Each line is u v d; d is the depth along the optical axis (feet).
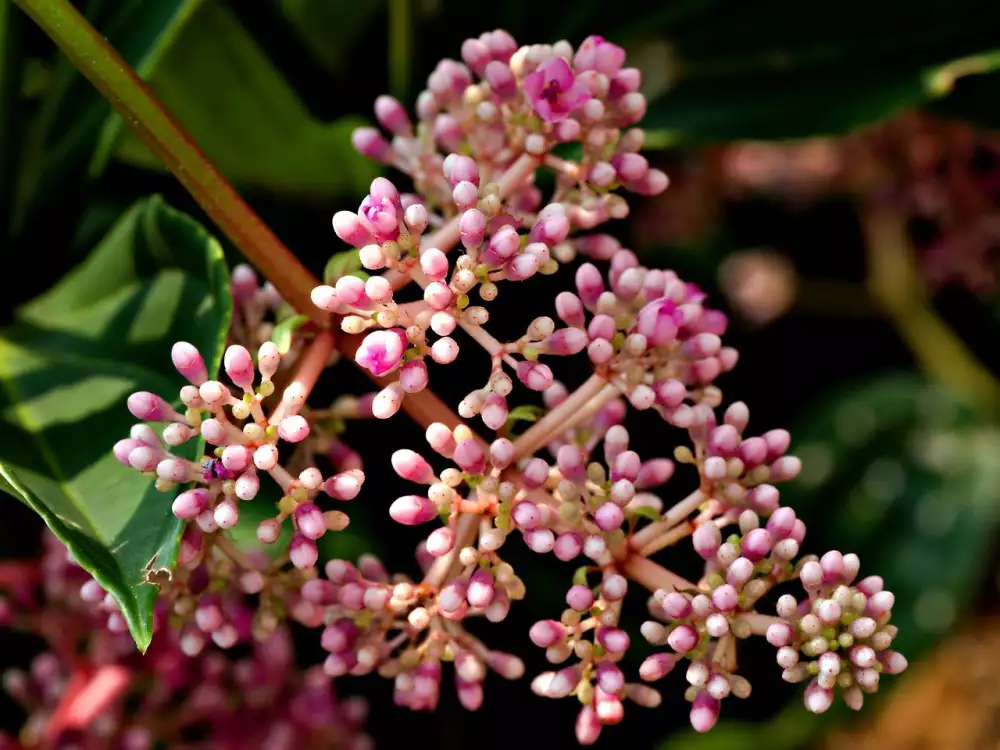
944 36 2.06
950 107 2.19
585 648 1.69
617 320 1.73
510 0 2.09
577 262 2.19
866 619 1.64
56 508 1.68
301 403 1.65
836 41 2.09
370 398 1.76
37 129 1.92
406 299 2.02
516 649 2.20
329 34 2.12
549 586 2.19
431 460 2.15
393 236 1.66
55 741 1.95
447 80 1.78
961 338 2.89
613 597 1.68
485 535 1.66
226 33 2.02
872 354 2.89
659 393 1.70
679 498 2.24
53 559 1.94
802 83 2.10
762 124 2.09
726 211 2.92
